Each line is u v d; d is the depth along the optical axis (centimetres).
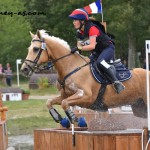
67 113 1401
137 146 1291
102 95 1448
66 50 1462
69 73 1439
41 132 1479
